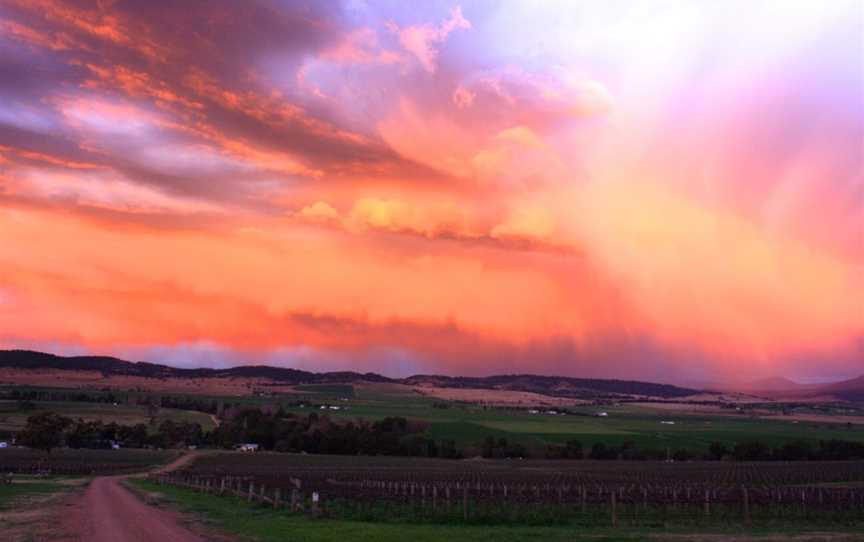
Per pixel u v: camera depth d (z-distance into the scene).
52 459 136.88
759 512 43.25
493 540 25.20
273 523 31.17
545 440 194.75
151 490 60.38
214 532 27.41
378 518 35.56
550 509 42.28
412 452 187.62
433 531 28.31
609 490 64.88
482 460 169.25
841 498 54.12
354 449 192.00
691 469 125.19
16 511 37.66
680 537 27.25
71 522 31.59
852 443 176.00
